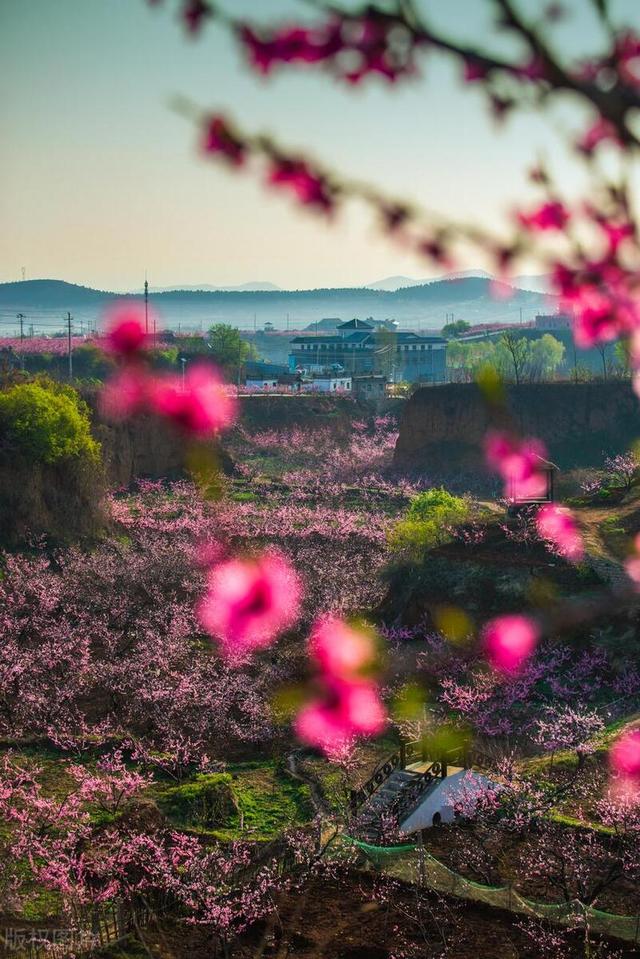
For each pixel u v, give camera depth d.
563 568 119.62
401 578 131.75
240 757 94.50
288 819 81.00
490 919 58.81
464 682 105.19
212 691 103.88
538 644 110.19
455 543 133.00
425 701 101.44
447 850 69.06
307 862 66.31
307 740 94.38
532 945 55.78
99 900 60.72
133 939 56.88
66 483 189.25
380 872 65.19
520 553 125.06
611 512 134.38
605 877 61.97
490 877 64.19
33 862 67.69
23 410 185.00
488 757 87.69
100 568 155.88
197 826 78.75
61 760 90.88
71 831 71.44
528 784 73.75
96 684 114.25
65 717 100.62
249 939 57.94
